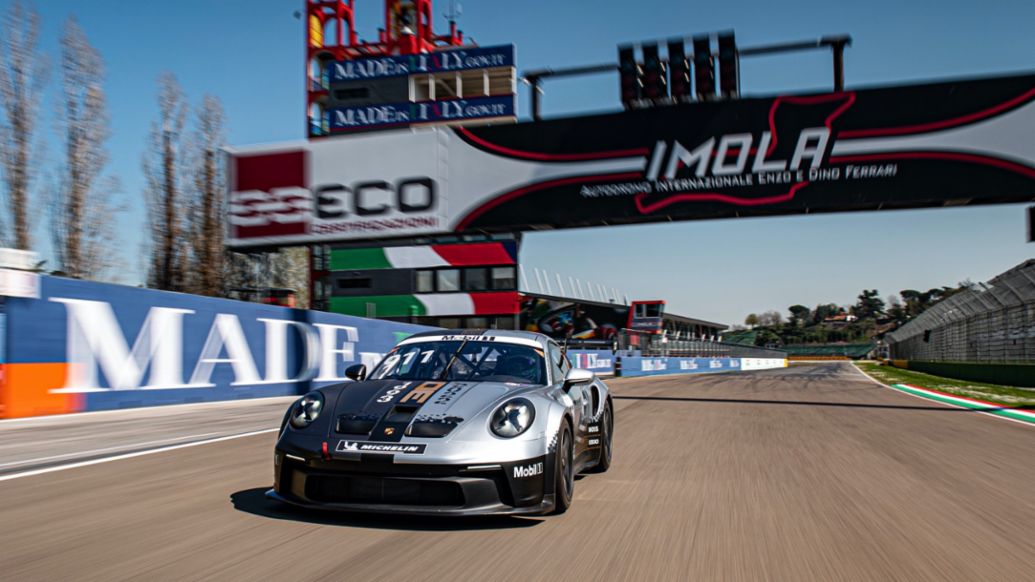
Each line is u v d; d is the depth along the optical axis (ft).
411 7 121.80
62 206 77.41
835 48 46.34
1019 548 11.95
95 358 32.35
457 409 12.43
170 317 36.40
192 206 100.32
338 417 12.44
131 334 34.14
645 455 22.29
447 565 10.12
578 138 48.83
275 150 54.65
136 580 9.27
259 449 21.61
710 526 13.05
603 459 18.74
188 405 37.27
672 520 13.43
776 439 26.84
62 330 30.86
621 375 104.01
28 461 19.11
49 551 10.59
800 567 10.62
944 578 10.26
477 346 15.75
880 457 22.58
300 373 46.96
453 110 101.14
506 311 118.32
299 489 12.12
